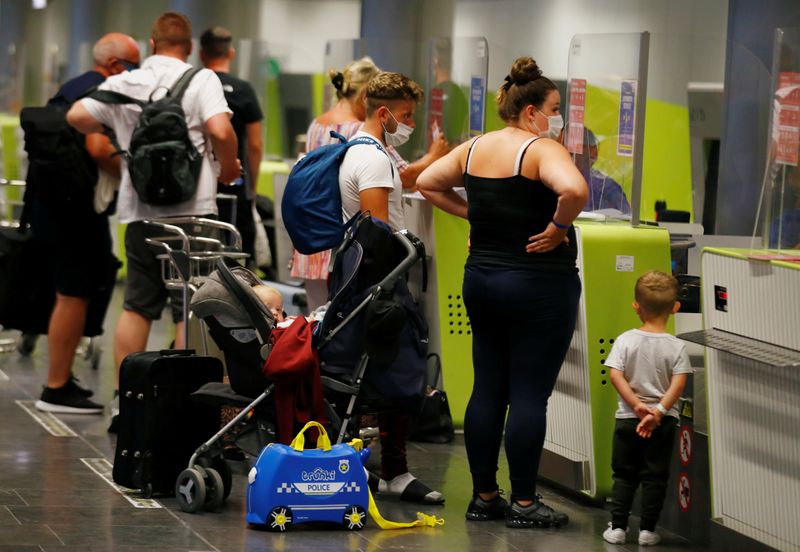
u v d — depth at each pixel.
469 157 6.95
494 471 7.21
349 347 7.03
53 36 24.23
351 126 9.06
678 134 9.70
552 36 12.16
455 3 13.96
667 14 10.44
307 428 6.88
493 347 7.07
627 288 7.48
